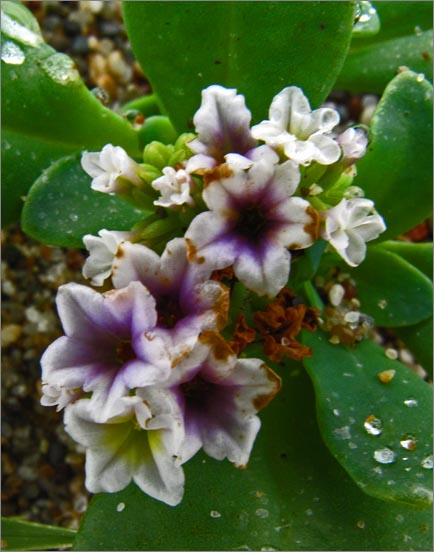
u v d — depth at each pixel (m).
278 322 0.07
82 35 0.10
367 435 0.07
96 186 0.06
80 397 0.06
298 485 0.07
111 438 0.06
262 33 0.07
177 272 0.06
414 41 0.09
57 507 0.09
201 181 0.06
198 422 0.06
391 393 0.07
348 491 0.07
